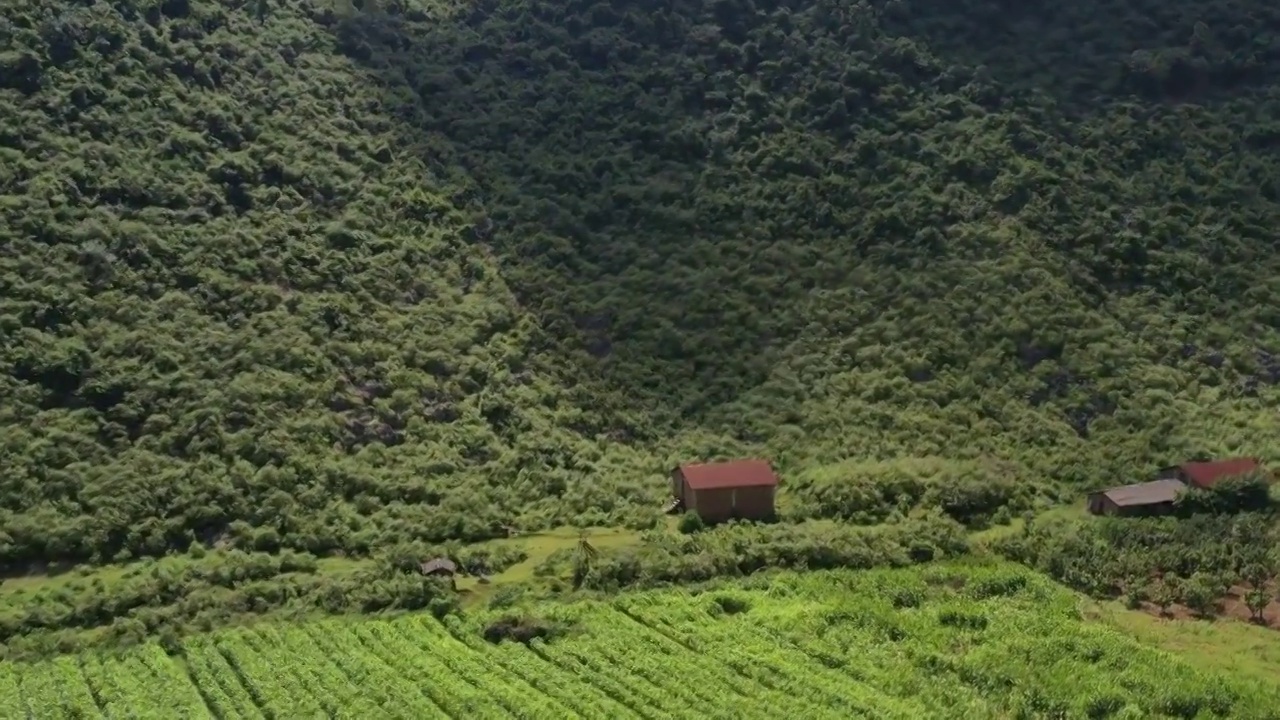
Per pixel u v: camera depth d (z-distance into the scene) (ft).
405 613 179.52
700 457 228.84
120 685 156.76
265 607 181.27
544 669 159.94
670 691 152.66
